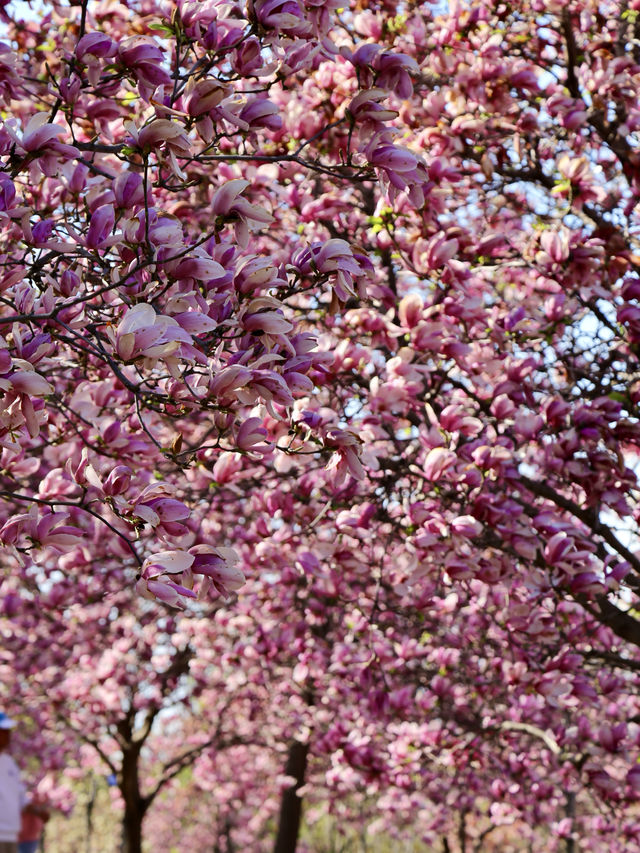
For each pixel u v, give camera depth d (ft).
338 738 24.09
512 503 14.70
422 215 14.88
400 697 20.94
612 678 18.10
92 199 9.02
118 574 25.79
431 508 14.52
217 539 21.94
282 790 41.70
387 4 18.51
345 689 26.61
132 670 39.58
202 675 39.17
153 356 7.48
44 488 12.14
